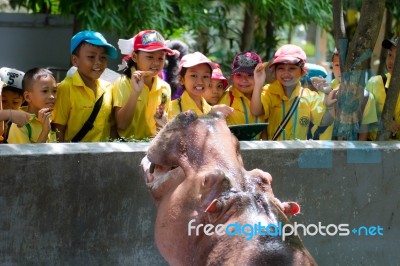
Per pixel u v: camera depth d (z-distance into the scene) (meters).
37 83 6.11
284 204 4.13
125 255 5.56
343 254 6.03
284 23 13.32
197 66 6.57
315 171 5.94
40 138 5.82
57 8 11.11
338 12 6.34
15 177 5.23
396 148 6.09
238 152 4.27
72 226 5.41
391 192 6.12
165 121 6.36
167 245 4.12
